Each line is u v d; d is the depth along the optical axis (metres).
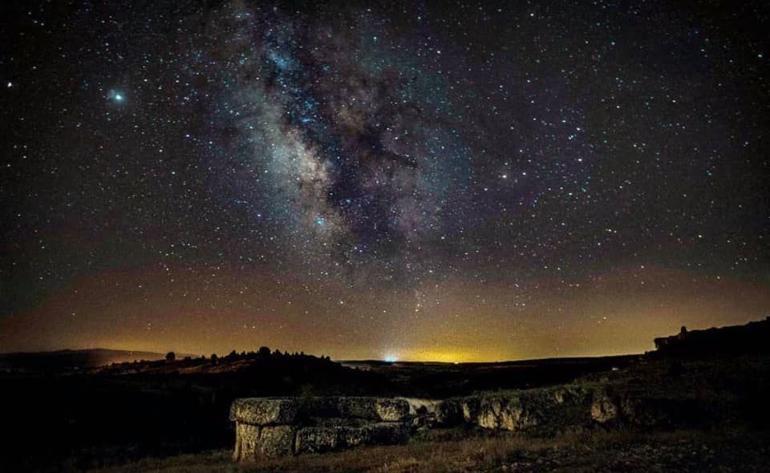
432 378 50.16
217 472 14.19
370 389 40.44
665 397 17.75
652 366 27.95
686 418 16.23
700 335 33.19
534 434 18.08
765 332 30.34
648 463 10.88
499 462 12.16
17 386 27.92
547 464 11.58
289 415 17.86
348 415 19.19
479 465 11.93
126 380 35.19
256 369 41.84
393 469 12.13
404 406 19.28
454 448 14.97
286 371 42.19
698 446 12.19
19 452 21.02
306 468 13.43
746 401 16.58
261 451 17.34
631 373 27.02
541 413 19.53
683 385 19.94
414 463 12.60
